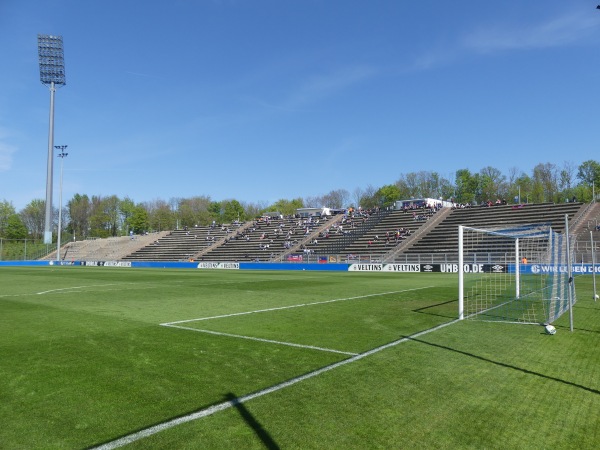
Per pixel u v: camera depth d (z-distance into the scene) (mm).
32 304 13656
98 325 9672
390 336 8469
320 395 5035
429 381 5574
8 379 5621
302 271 40812
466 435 4027
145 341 7953
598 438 3994
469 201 80812
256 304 13852
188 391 5168
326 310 12383
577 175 75812
